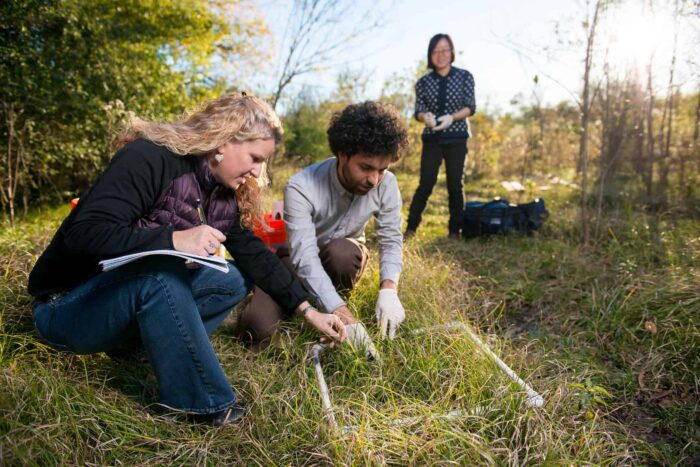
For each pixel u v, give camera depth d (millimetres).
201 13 7391
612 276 3041
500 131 10664
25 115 5012
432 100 4215
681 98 6734
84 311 1575
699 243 3328
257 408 1709
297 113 10305
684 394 1962
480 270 3352
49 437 1403
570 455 1586
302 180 2184
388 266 2309
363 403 1686
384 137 1874
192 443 1551
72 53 5484
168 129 1578
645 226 3801
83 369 1828
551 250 3670
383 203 2326
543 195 6246
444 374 1932
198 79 7688
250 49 8023
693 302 2393
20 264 2525
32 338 1868
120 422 1565
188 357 1553
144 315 1524
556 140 9484
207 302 1886
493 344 2252
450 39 4152
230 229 1861
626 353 2262
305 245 2133
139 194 1515
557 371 2088
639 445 1695
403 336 2186
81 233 1426
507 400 1702
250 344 2166
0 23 4863
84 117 5543
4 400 1448
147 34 6801
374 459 1487
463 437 1550
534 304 2871
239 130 1574
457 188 4223
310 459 1527
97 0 6133
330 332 1896
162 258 1534
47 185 5809
